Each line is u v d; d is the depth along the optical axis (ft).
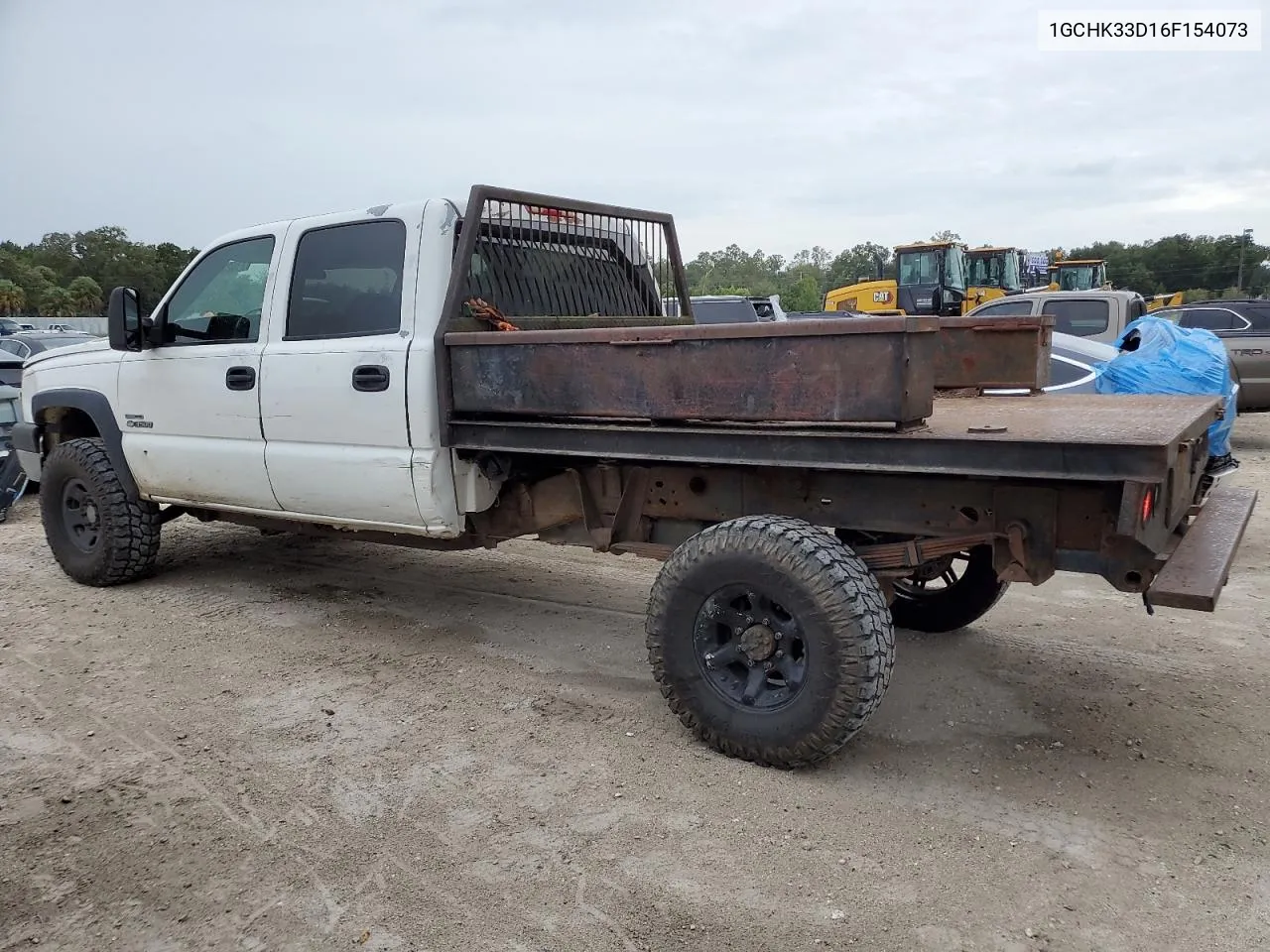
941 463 9.93
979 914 8.77
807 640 10.80
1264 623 16.98
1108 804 10.71
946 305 69.92
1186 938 8.43
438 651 15.87
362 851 9.87
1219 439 18.06
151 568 20.01
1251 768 11.53
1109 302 34.96
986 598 15.46
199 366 16.83
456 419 13.92
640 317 17.92
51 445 20.89
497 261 15.35
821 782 11.21
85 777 11.45
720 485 12.89
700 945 8.39
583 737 12.50
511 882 9.33
